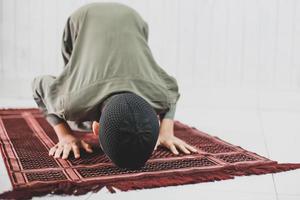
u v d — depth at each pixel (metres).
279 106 3.62
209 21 3.61
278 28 3.54
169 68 3.73
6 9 3.86
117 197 1.55
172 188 1.64
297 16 3.50
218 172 1.82
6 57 3.93
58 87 1.88
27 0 3.84
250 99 3.64
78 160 1.94
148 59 1.95
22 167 1.83
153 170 1.80
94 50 1.86
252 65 3.61
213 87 3.69
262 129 2.84
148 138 1.55
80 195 1.55
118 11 2.01
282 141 2.50
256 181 1.74
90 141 2.30
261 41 3.57
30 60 3.92
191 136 2.53
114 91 1.73
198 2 3.61
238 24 3.58
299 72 3.56
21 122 2.88
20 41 3.90
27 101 3.83
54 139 2.39
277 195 1.60
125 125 1.52
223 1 3.57
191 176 1.76
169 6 3.65
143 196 1.56
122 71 1.81
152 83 1.86
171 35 3.68
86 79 1.80
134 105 1.56
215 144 2.32
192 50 3.67
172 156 2.00
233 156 2.05
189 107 3.65
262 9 3.53
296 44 3.54
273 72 3.60
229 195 1.59
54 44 3.88
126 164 1.57
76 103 1.77
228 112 3.46
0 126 2.74
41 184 1.60
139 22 2.03
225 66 3.65
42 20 3.85
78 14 2.04
